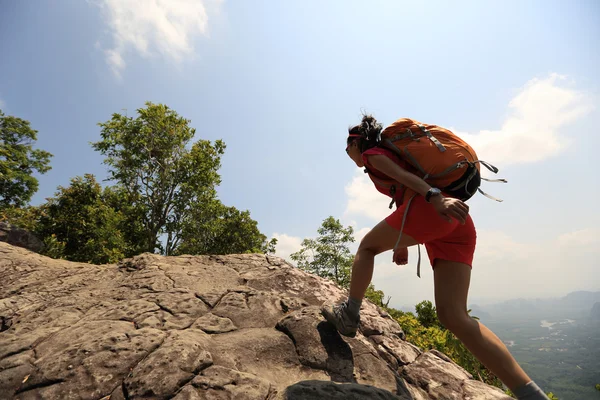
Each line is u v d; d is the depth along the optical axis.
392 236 1.52
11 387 1.40
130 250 17.23
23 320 2.14
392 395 1.48
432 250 1.52
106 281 2.96
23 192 24.83
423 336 7.63
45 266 3.79
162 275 2.86
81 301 2.39
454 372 1.96
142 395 1.26
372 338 2.22
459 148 1.41
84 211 16.12
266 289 2.76
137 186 20.05
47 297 2.59
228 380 1.38
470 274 1.46
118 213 17.56
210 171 20.95
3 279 3.26
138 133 19.77
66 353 1.52
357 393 1.39
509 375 1.19
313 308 2.14
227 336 1.87
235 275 3.02
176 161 20.39
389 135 1.51
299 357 1.75
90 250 14.88
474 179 1.40
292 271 3.13
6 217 15.05
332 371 1.69
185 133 20.61
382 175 1.59
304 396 1.30
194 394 1.26
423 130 1.46
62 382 1.36
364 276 1.66
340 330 1.82
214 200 21.16
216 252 20.30
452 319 1.36
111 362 1.47
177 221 19.95
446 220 1.25
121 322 1.92
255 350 1.73
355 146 1.74
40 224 15.37
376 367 1.77
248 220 21.80
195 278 2.87
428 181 1.39
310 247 27.02
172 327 1.93
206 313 2.16
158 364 1.40
